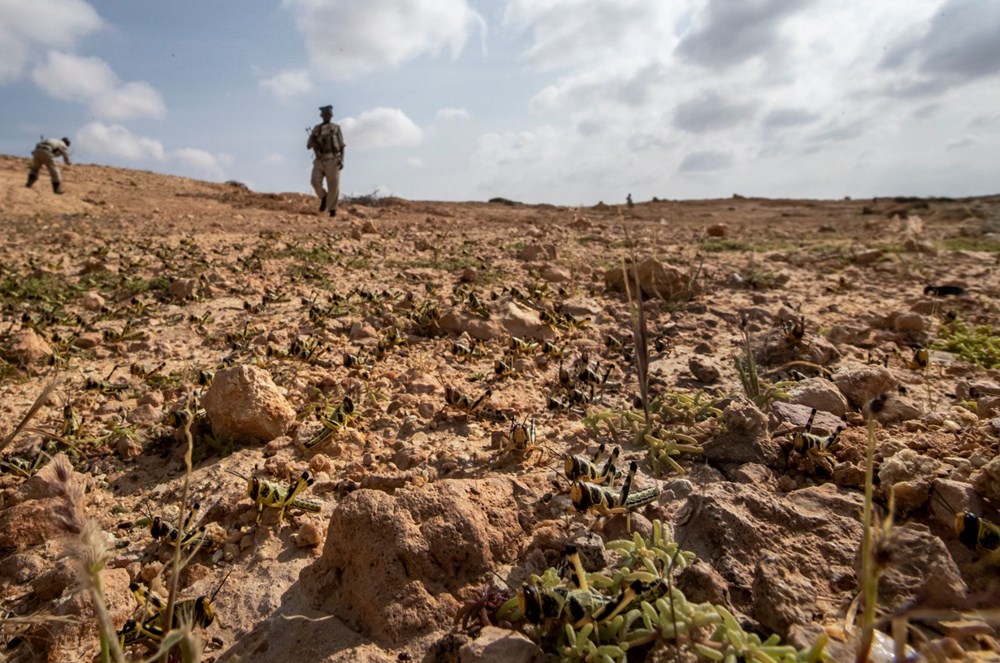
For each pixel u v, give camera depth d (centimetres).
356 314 693
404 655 206
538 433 379
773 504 254
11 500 302
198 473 340
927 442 312
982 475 250
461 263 1024
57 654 214
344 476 332
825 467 298
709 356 533
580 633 180
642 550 219
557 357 542
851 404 400
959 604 159
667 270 784
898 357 520
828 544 237
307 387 455
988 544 214
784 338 508
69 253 1028
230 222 1580
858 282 898
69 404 435
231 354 556
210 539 270
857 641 180
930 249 1196
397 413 419
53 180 1825
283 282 859
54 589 243
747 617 207
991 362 497
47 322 626
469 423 402
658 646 183
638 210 2989
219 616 233
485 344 586
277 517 287
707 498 256
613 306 737
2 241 1120
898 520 255
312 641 215
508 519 261
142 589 220
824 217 2552
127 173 2642
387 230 1540
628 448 349
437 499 249
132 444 362
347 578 235
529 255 1100
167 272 877
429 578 228
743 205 3362
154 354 559
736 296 796
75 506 126
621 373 502
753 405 345
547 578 203
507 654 186
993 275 933
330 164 1792
